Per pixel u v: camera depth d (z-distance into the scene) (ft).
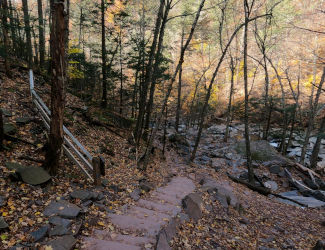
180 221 18.45
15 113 26.07
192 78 123.95
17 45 56.80
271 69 108.47
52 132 18.21
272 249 18.40
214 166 50.03
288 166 50.06
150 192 24.25
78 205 16.28
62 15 15.75
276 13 70.08
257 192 38.29
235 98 116.26
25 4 54.85
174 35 112.06
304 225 26.99
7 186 15.20
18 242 11.14
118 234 14.39
